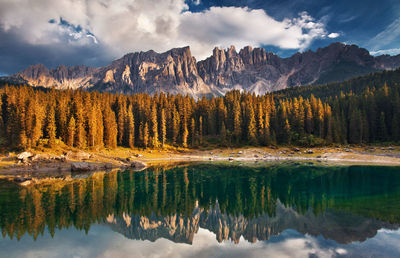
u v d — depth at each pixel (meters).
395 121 111.69
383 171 61.88
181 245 21.77
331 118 120.38
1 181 54.59
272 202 37.16
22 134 83.56
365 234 22.38
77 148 95.69
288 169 70.69
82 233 24.78
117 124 125.56
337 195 38.56
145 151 118.25
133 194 42.97
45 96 123.25
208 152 121.12
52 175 64.88
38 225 26.88
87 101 113.62
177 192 44.75
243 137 135.50
